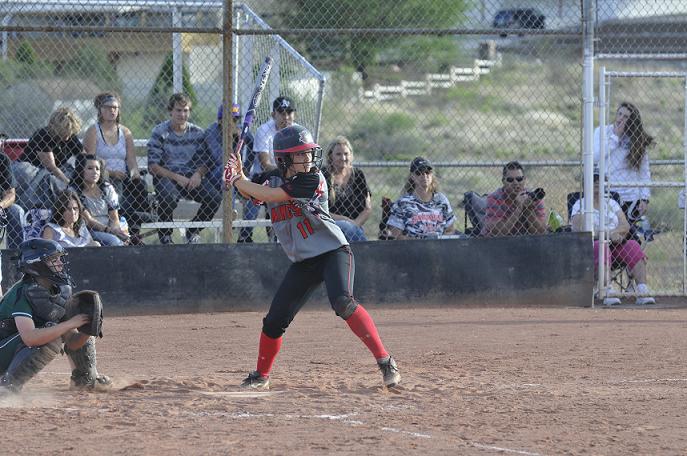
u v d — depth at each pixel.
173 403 16.12
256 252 29.34
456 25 65.44
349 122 78.06
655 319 27.77
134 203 31.64
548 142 80.12
